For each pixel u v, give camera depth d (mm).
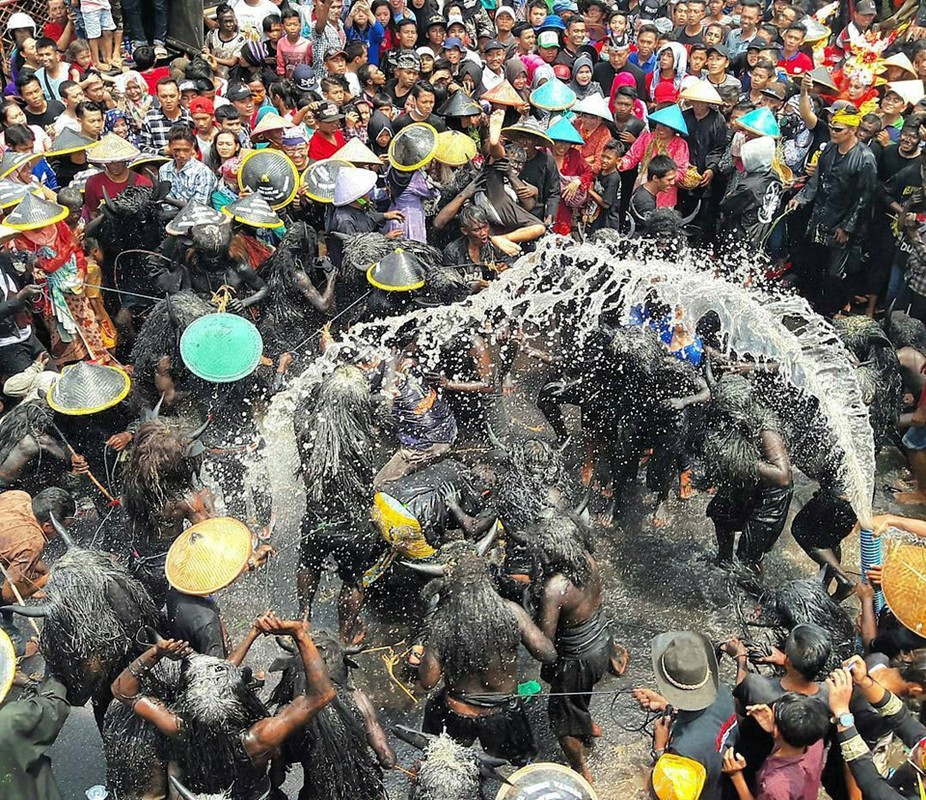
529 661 6543
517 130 9531
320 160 10031
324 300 8359
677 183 10719
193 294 7824
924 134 9859
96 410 6781
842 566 7266
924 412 7598
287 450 7660
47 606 5160
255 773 4621
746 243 10461
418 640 5996
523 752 5426
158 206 9125
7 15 12734
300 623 4527
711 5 14234
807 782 4355
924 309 9984
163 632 5445
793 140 11203
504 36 14477
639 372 7246
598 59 13703
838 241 10180
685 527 7695
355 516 6328
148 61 12656
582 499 7297
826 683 4523
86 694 5223
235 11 13617
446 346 7684
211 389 7543
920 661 4812
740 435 6574
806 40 13938
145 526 5844
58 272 8664
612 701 6230
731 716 4820
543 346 8023
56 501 6055
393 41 14602
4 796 4852
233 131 10438
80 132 10430
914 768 4461
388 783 5672
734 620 6797
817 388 7008
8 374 8578
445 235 9602
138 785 4836
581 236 9758
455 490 6453
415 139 9211
